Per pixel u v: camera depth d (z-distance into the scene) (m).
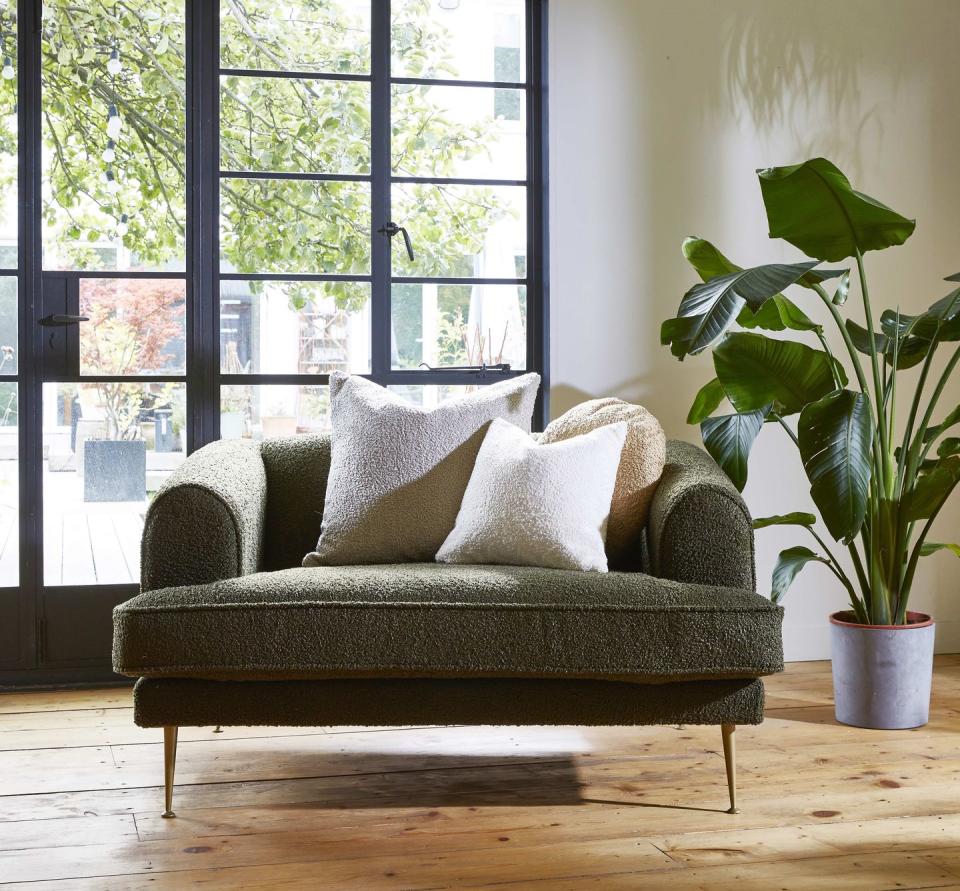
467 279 3.64
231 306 3.51
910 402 3.74
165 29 3.46
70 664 3.43
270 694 2.23
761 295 2.55
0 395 3.41
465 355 3.65
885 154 3.74
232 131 3.50
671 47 3.62
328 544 2.74
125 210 3.46
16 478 3.43
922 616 3.09
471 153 3.64
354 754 2.71
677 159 3.62
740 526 2.37
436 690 2.24
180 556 2.32
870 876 1.98
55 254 3.42
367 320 3.59
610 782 2.50
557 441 2.78
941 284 3.78
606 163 3.59
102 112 3.44
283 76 3.52
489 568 2.44
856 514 2.59
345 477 2.80
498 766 2.62
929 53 3.76
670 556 2.37
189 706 2.22
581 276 3.59
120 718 3.05
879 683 2.92
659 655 2.18
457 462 2.81
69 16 3.41
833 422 2.71
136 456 3.48
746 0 3.65
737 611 2.20
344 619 2.18
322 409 3.58
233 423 3.53
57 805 2.35
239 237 3.51
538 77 3.66
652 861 2.05
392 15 3.59
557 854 2.08
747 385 2.96
